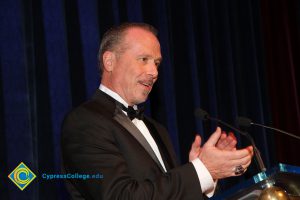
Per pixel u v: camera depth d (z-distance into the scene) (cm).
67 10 240
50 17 228
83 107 161
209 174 136
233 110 313
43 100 221
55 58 227
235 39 329
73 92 235
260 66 345
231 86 316
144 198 130
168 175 136
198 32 309
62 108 225
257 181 116
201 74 305
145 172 150
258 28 348
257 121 328
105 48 181
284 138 344
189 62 294
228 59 318
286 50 350
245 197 114
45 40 225
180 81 291
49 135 219
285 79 348
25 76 215
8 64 211
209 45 308
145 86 174
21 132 210
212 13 320
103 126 152
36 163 213
